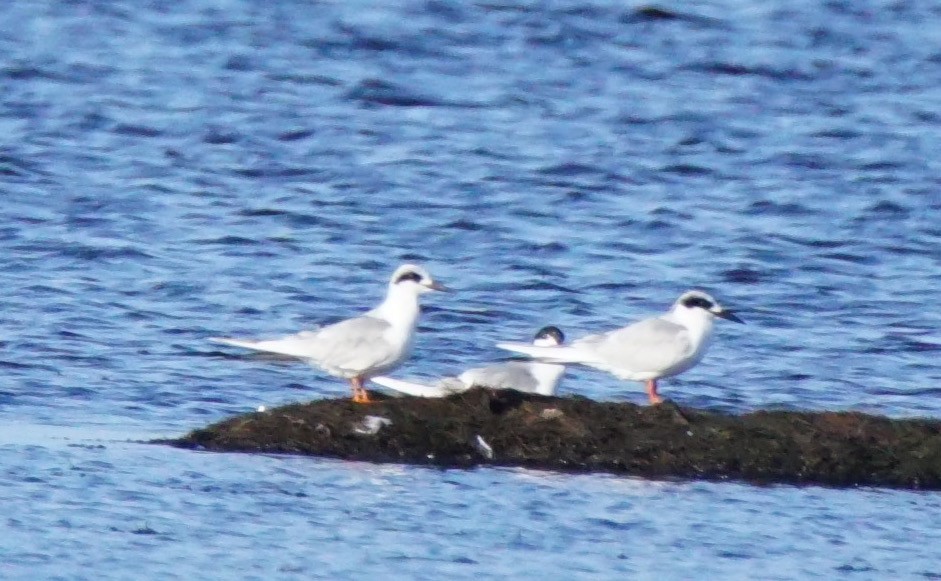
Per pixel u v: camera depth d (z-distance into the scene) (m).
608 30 40.56
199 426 15.98
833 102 35.56
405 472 13.96
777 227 26.83
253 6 41.91
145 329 20.20
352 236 25.42
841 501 13.72
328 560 11.79
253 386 17.83
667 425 14.48
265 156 30.39
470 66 37.72
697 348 14.99
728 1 43.09
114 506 12.84
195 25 40.22
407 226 26.12
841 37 40.19
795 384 18.73
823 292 23.20
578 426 14.42
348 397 15.34
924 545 12.67
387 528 12.55
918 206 28.30
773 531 12.87
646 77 37.22
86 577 11.23
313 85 35.81
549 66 37.94
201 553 11.83
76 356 18.84
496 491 13.54
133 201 26.97
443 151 31.00
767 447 14.34
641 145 31.95
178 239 24.77
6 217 25.58
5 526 12.23
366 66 37.41
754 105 35.22
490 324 21.02
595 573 11.73
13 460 14.08
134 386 17.70
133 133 31.64
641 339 14.97
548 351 15.31
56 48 37.75
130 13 41.09
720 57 38.62
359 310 21.52
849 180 30.00
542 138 32.22
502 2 42.09
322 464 14.15
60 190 27.39
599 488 13.73
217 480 13.62
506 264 24.20
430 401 14.68
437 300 22.05
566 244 25.39
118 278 22.59
